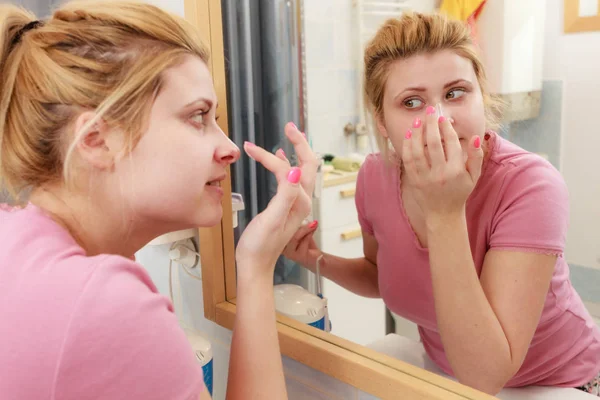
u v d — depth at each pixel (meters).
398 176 0.75
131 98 0.46
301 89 0.90
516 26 0.62
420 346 0.70
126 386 0.40
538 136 0.63
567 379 0.60
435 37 0.63
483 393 0.59
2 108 0.48
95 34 0.46
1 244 0.44
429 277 0.71
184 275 0.96
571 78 0.62
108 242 0.51
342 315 0.79
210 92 0.52
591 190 0.60
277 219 0.60
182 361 0.43
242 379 0.58
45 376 0.39
